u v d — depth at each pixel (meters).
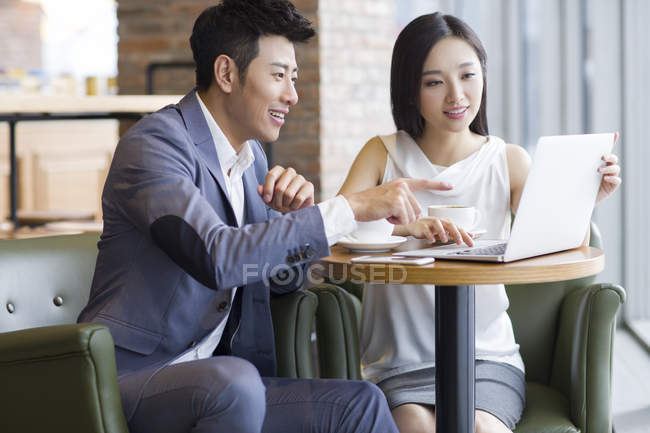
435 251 2.65
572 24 6.36
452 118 3.06
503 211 3.24
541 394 3.13
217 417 2.21
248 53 2.57
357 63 7.05
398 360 3.14
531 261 2.50
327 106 6.80
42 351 2.16
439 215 2.84
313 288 3.12
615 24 6.13
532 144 6.73
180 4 7.21
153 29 7.34
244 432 2.21
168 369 2.32
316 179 6.82
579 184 2.66
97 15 9.56
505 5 6.75
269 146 6.66
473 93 3.05
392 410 2.90
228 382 2.21
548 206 2.53
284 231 2.33
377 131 7.28
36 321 2.78
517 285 3.36
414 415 2.83
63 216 6.48
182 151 2.50
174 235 2.32
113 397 2.20
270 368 2.74
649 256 6.31
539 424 2.87
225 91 2.60
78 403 2.17
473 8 6.95
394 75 3.17
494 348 3.11
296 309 2.87
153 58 7.36
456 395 2.61
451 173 3.22
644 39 6.03
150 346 2.46
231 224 2.59
